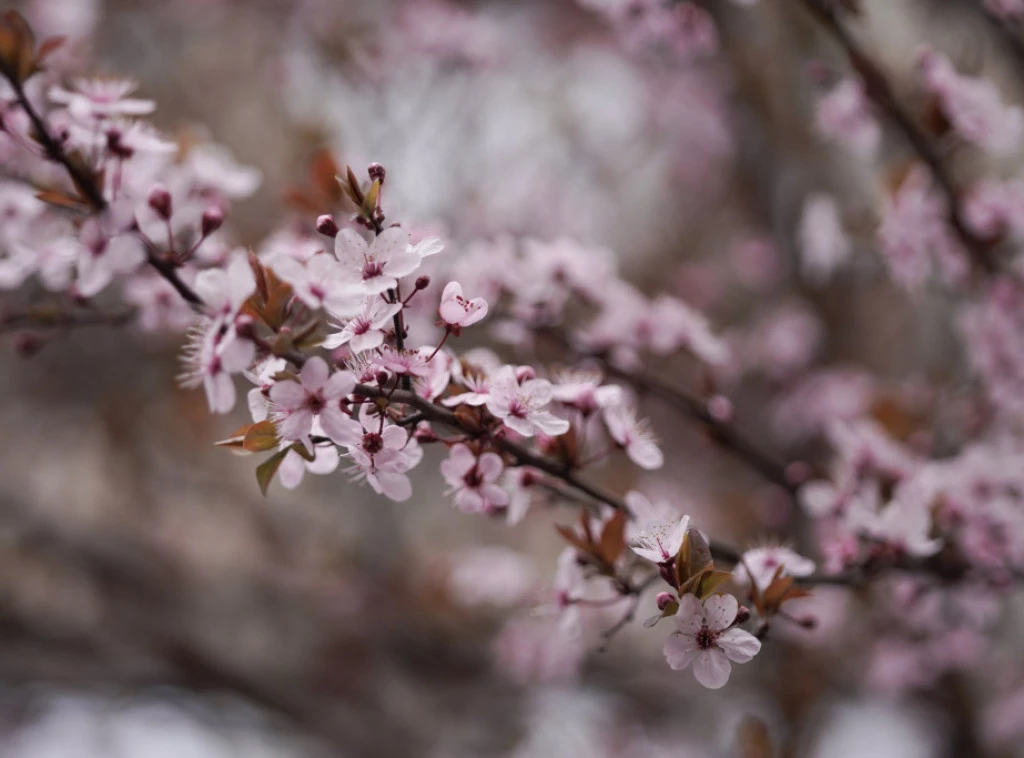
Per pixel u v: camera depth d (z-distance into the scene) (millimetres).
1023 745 5184
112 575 5598
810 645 4492
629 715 5895
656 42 3262
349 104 4941
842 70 4598
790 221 6023
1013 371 3205
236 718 6449
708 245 7422
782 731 4867
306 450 1564
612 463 4875
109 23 5730
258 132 5957
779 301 6441
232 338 1446
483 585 4352
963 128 2797
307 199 2674
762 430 6059
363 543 6211
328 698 5590
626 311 2803
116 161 1887
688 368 5168
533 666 4520
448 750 5539
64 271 2287
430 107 5008
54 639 5359
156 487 6227
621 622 1899
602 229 7293
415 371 1593
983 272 3193
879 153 3875
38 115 1770
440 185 5094
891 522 2307
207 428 6016
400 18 4938
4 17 1717
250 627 5656
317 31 4988
